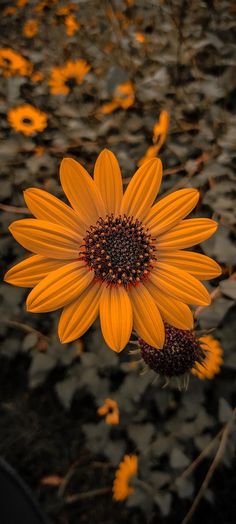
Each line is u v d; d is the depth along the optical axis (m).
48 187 0.40
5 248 0.40
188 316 0.21
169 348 0.25
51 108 0.44
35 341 0.38
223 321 0.37
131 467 0.35
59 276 0.21
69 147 0.41
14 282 0.21
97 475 0.40
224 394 0.39
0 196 0.40
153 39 0.45
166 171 0.39
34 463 0.40
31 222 0.21
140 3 0.47
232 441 0.35
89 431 0.37
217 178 0.38
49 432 0.41
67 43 0.47
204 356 0.27
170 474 0.37
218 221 0.37
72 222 0.22
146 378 0.36
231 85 0.43
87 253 0.22
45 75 0.46
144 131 0.42
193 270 0.22
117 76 0.44
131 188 0.23
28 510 0.24
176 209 0.23
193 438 0.38
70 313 0.22
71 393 0.37
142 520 0.39
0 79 0.45
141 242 0.22
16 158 0.41
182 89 0.42
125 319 0.21
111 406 0.37
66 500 0.38
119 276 0.22
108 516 0.39
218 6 0.46
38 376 0.38
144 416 0.37
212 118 0.40
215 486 0.39
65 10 0.49
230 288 0.32
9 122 0.41
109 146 0.41
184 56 0.43
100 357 0.37
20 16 0.52
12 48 0.48
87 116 0.42
